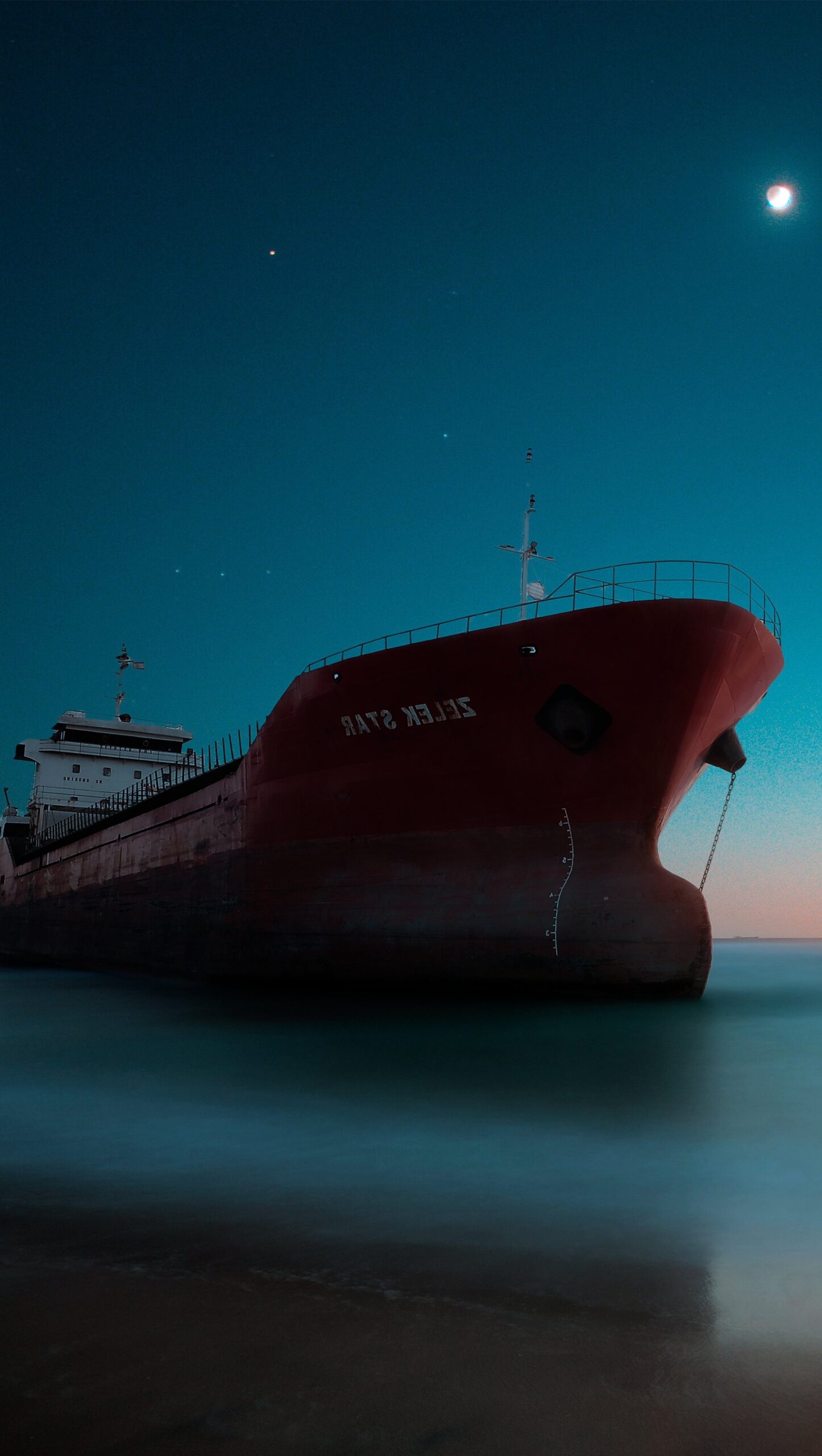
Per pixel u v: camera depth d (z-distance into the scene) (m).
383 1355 3.59
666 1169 6.75
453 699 18.97
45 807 45.62
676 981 17.81
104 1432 3.00
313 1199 5.95
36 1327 3.85
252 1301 4.14
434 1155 7.21
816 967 46.41
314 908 21.64
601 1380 3.40
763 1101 9.66
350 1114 9.01
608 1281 4.45
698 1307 4.11
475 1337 3.76
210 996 22.62
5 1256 4.79
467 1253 4.85
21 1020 18.27
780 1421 3.12
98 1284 4.36
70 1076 11.50
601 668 17.62
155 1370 3.45
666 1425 3.08
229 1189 6.21
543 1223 5.42
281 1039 14.94
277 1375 3.42
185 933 26.84
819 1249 4.96
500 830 19.30
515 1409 3.18
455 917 19.33
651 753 18.02
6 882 52.53
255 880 23.39
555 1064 12.21
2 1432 2.99
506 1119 8.70
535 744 18.56
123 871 32.97
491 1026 15.95
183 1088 10.59
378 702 19.95
